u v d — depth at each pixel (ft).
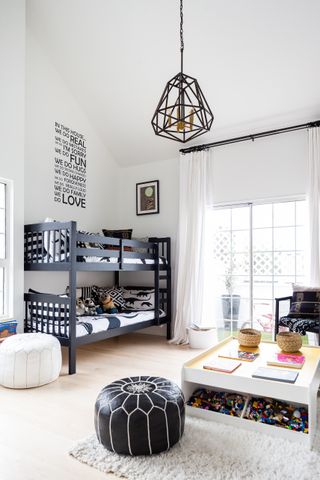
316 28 10.32
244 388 6.60
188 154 15.12
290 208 13.51
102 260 12.05
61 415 7.31
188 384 7.43
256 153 13.79
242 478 5.08
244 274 14.40
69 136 14.71
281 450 5.81
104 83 13.98
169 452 5.77
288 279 13.46
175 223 15.98
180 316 14.53
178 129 6.88
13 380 8.80
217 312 14.92
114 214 17.33
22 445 6.10
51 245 11.21
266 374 6.64
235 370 7.10
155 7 11.07
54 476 5.20
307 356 8.19
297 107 12.48
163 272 16.07
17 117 11.58
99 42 12.59
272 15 10.36
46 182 13.61
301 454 5.69
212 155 14.76
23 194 11.72
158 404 5.82
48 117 13.74
